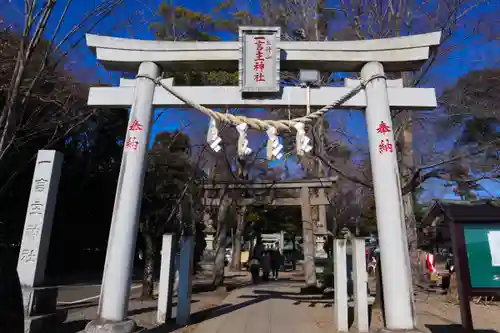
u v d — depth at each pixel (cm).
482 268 502
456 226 521
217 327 708
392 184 623
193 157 1448
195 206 1619
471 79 1169
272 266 2005
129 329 566
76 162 1808
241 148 633
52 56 845
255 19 1305
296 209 2434
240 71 678
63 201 1883
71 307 983
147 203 1309
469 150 1112
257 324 734
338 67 720
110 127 1861
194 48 700
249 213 2455
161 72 722
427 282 1549
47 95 962
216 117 647
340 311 689
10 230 1591
